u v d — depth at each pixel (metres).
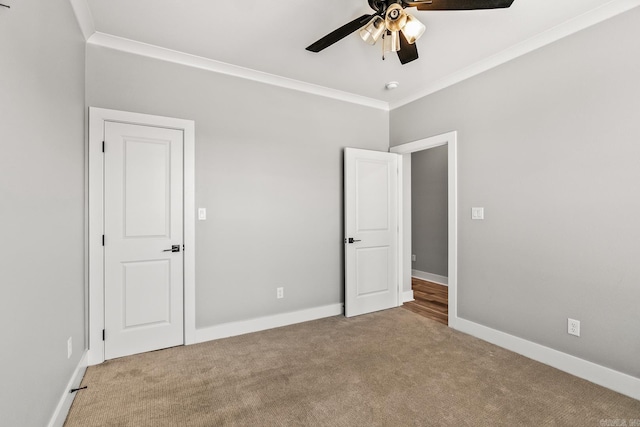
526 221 2.54
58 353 1.69
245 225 3.03
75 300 2.06
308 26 2.30
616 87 2.05
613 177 2.06
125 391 2.02
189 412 1.82
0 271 1.10
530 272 2.52
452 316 3.15
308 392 2.02
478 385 2.10
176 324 2.70
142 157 2.57
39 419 1.42
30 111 1.36
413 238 5.63
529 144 2.52
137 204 2.55
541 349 2.44
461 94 3.07
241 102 3.01
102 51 2.43
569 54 2.27
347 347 2.70
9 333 1.16
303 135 3.37
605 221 2.10
